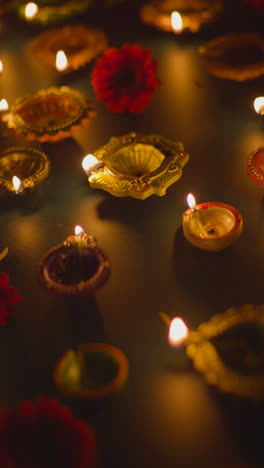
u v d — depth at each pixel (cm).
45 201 71
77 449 52
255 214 68
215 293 63
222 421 56
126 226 68
